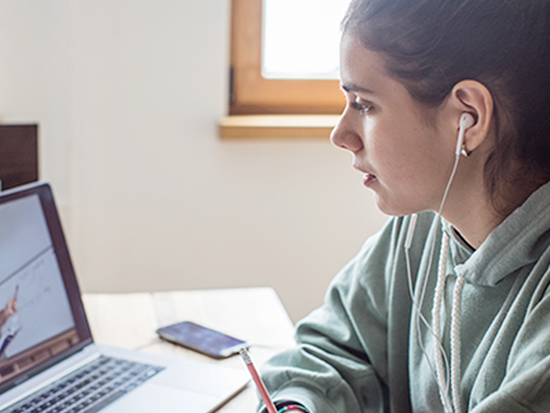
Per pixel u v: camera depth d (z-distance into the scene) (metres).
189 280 2.03
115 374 0.89
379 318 0.86
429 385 0.74
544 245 0.60
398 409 0.83
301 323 0.94
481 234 0.64
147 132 1.91
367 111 0.61
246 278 2.07
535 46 0.55
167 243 1.99
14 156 1.11
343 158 2.03
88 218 1.92
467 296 0.67
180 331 1.05
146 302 1.21
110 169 1.90
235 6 1.96
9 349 0.83
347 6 0.62
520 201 0.60
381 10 0.57
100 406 0.80
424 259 0.79
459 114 0.57
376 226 2.09
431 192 0.61
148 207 1.95
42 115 1.81
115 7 1.81
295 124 1.93
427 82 0.57
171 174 1.95
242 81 2.01
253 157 1.98
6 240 0.87
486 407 0.51
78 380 0.87
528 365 0.52
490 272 0.62
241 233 2.03
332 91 2.07
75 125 1.83
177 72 1.89
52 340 0.90
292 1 2.02
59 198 1.86
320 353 0.86
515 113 0.56
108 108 1.87
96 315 1.14
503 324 0.61
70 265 0.97
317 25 2.04
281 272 2.08
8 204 0.88
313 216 2.06
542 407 0.49
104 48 1.83
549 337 0.52
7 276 0.86
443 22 0.55
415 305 0.74
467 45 0.55
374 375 0.85
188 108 1.92
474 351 0.66
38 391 0.83
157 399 0.82
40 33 1.76
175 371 0.90
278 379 0.83
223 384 0.87
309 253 2.08
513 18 0.54
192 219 1.99
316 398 0.78
